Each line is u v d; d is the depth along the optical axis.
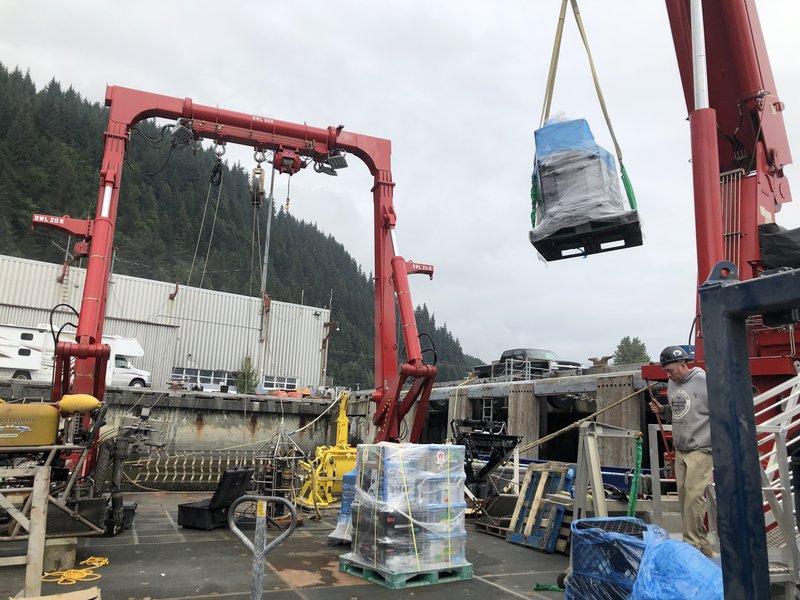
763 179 9.17
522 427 17.69
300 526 9.15
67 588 5.42
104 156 9.92
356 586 5.71
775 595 3.80
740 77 9.09
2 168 98.62
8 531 6.05
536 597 5.50
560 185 6.16
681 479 5.12
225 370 41.41
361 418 24.12
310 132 11.42
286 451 12.50
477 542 8.23
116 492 8.16
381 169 11.91
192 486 16.00
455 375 124.31
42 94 134.00
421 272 11.78
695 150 7.85
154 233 108.19
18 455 6.28
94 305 8.88
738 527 1.61
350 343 121.50
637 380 14.50
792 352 7.62
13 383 19.05
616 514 7.45
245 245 137.25
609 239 6.05
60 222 9.52
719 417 1.71
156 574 6.00
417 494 6.02
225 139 11.07
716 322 1.77
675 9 9.31
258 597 3.11
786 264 6.75
